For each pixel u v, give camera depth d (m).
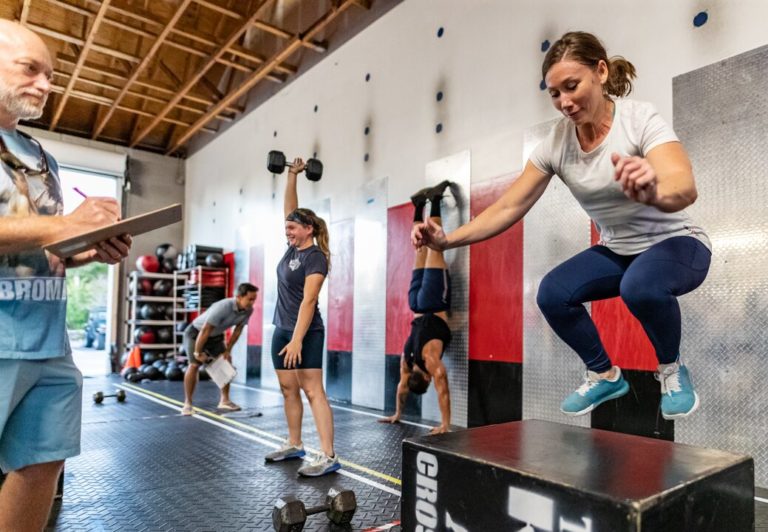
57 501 2.42
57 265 1.43
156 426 4.19
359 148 5.44
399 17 5.06
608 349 3.27
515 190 1.79
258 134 7.36
